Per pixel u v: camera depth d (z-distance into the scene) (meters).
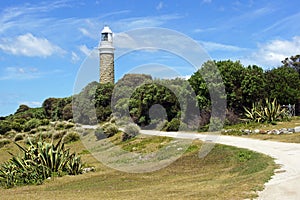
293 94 34.75
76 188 13.80
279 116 29.48
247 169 14.06
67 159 17.59
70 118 42.53
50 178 16.19
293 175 11.71
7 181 15.34
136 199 10.27
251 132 25.64
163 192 11.16
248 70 34.59
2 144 32.56
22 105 56.59
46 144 17.36
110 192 12.16
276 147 19.12
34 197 11.86
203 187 11.46
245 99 33.66
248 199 9.20
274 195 9.45
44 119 43.78
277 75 36.03
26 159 17.23
